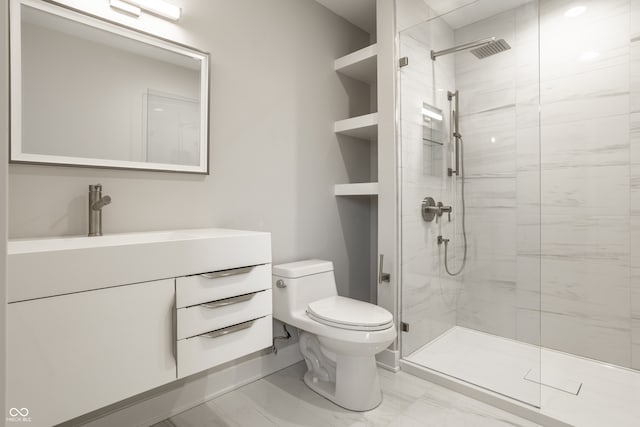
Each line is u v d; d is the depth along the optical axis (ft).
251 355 6.61
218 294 4.57
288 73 7.39
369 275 9.59
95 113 4.77
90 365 3.49
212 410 5.61
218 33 6.17
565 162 7.55
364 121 7.91
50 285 3.25
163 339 4.04
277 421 5.31
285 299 6.46
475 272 6.72
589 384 6.26
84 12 4.63
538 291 5.96
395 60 7.33
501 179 6.40
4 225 1.27
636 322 6.77
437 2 8.04
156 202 5.42
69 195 4.62
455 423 5.25
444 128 6.95
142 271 3.85
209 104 5.98
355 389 5.60
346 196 8.89
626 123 6.84
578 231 7.41
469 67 6.64
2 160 1.26
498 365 6.12
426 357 6.98
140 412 5.17
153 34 5.31
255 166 6.79
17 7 4.16
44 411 3.22
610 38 6.96
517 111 6.22
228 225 6.36
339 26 8.62
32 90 4.27
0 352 1.27
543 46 7.78
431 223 7.07
